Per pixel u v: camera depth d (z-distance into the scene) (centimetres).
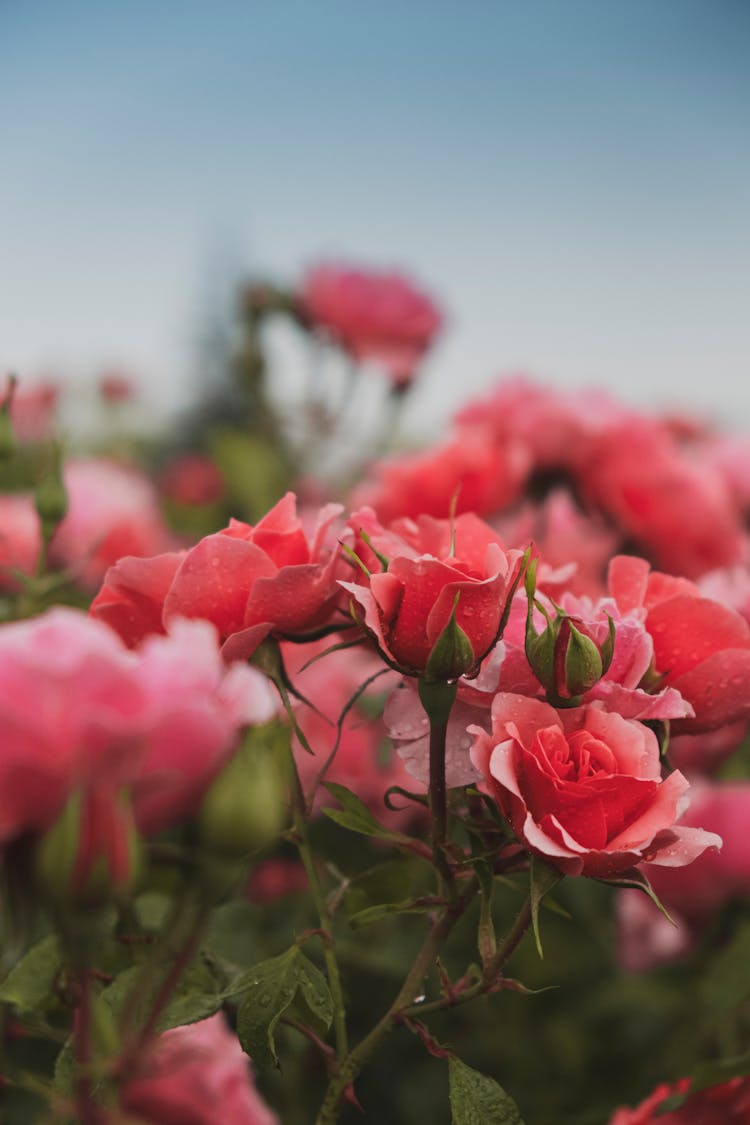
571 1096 76
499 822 46
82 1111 38
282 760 47
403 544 47
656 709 45
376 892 53
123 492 101
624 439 82
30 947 50
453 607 43
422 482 74
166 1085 47
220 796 36
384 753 59
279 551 48
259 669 47
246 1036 46
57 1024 52
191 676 36
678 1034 77
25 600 64
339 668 78
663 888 73
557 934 83
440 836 46
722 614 47
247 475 112
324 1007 46
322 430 122
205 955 52
